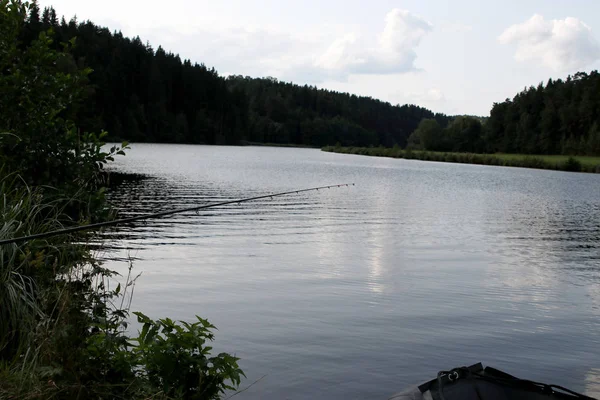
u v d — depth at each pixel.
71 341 3.85
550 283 8.89
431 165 67.06
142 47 114.94
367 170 46.91
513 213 19.56
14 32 7.66
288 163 53.41
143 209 15.84
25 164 7.05
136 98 99.50
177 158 51.47
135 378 3.73
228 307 6.88
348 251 11.07
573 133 112.56
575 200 26.06
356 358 5.37
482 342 5.99
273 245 11.38
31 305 4.64
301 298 7.45
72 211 7.20
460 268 9.84
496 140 128.12
